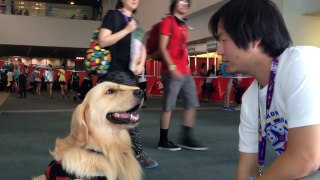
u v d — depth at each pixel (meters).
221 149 4.61
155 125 6.78
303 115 1.16
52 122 7.20
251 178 1.57
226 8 1.32
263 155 1.52
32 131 6.04
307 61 1.23
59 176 2.07
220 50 1.35
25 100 14.34
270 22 1.26
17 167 3.71
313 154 1.12
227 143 5.01
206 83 13.20
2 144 4.88
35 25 21.91
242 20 1.26
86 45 22.86
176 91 4.35
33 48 23.64
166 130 4.55
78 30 22.66
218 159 4.09
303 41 9.12
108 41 3.20
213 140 5.24
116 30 3.31
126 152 2.32
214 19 1.36
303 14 9.04
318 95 1.17
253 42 1.27
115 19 3.30
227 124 6.96
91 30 22.84
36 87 19.17
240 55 1.31
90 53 3.32
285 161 1.19
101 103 2.21
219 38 1.35
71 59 30.38
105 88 2.28
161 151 4.45
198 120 7.57
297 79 1.21
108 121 2.22
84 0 24.03
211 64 15.27
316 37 9.31
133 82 3.39
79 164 2.08
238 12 1.27
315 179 1.18
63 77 16.62
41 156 4.20
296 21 9.05
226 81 10.35
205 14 13.74
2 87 22.02
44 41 22.11
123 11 3.38
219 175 3.50
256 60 1.32
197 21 14.51
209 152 4.44
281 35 1.28
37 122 7.18
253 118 1.57
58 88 23.17
